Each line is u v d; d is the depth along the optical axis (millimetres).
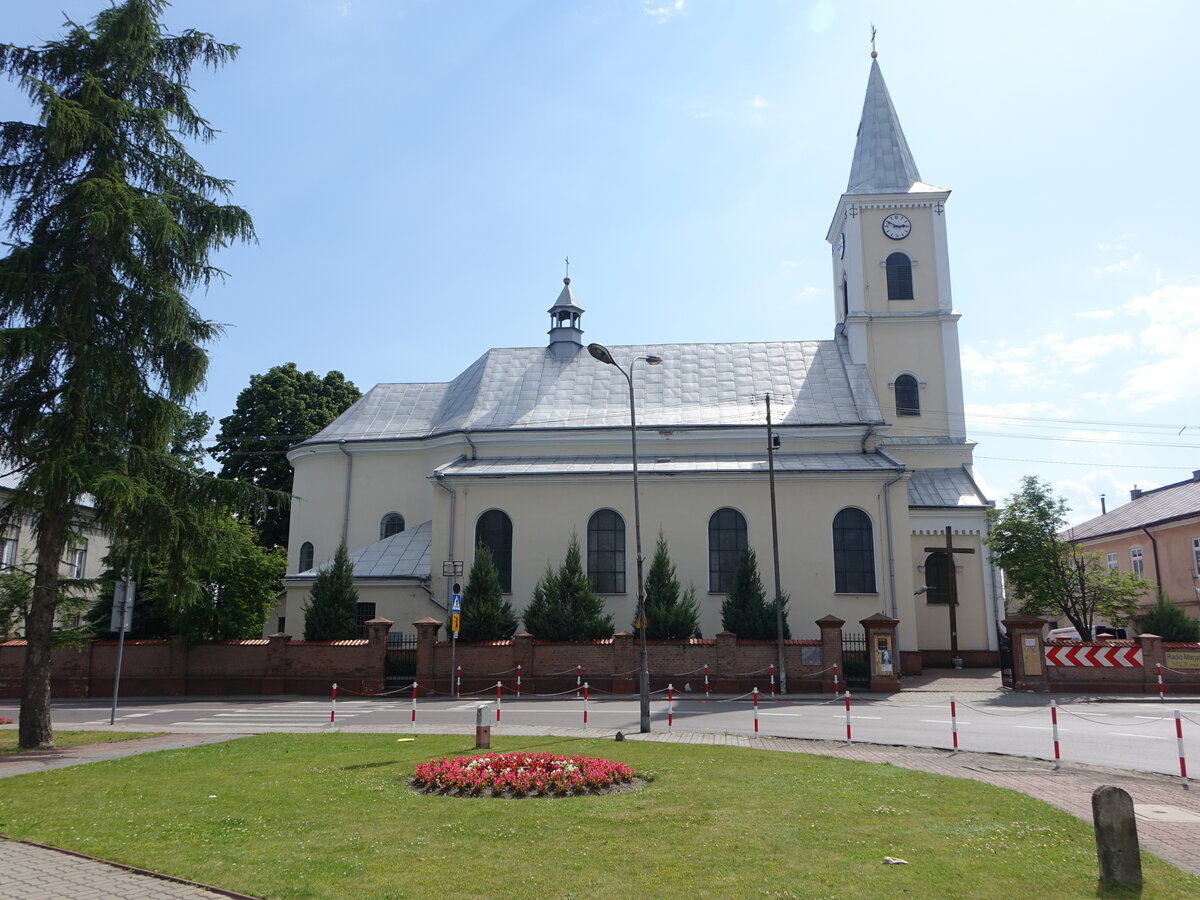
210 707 25344
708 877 7195
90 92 16328
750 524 32625
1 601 23750
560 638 29484
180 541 17469
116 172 16703
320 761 13797
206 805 10312
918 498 38125
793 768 12664
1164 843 8578
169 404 17484
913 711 22172
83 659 29000
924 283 41844
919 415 40844
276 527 48344
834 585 31891
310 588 33250
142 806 10344
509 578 33156
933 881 7055
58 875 7578
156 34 17859
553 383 40281
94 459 16156
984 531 37156
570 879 7164
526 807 9969
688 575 32531
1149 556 45500
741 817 9328
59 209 16609
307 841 8508
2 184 16656
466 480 34000
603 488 33469
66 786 11781
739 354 41125
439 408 41656
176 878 7383
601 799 10414
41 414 16703
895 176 43344
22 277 15906
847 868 7418
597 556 33094
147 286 17188
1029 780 12000
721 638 28141
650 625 29203
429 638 28828
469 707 24344
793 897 6691
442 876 7277
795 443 36469
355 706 25266
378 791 11000
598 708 23625
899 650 31531
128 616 21156
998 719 20312
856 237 42344
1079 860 7691
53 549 17125
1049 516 31750
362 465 39094
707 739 16938
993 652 36094
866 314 41500
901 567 32031
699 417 37844
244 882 7230
